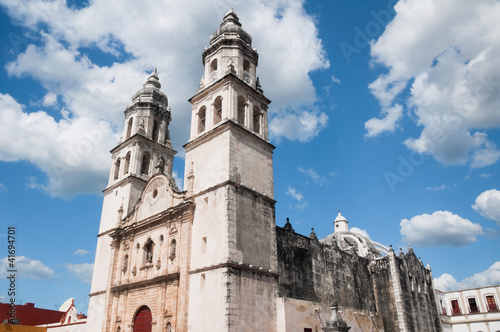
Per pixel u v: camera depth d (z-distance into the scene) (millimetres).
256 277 31406
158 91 52500
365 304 47312
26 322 57844
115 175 49031
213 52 42156
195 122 39719
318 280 41312
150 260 37031
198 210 34125
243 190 33719
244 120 37938
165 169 48969
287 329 30984
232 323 27844
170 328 31359
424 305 53625
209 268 30484
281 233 39188
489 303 66625
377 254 61844
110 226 45125
